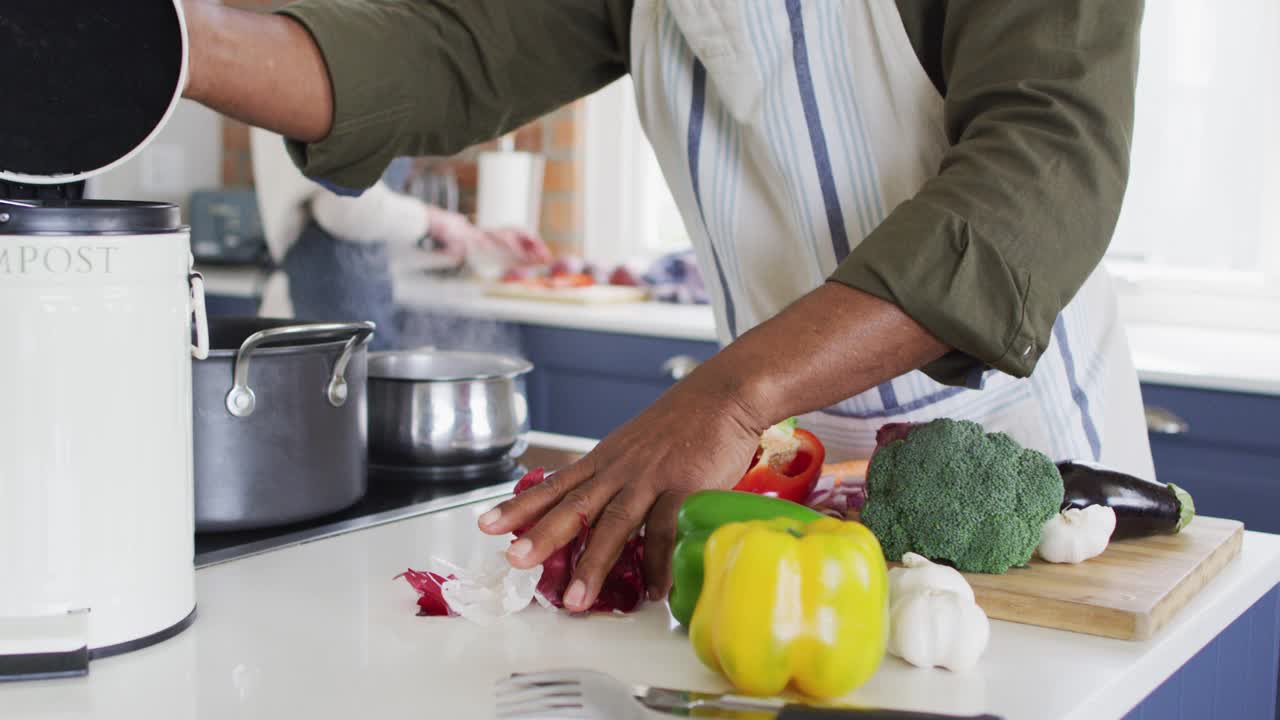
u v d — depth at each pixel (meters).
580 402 2.66
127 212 0.70
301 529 1.02
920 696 0.70
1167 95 2.53
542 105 1.32
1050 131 0.88
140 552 0.74
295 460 1.00
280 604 0.84
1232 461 2.00
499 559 0.85
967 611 0.74
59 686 0.70
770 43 1.11
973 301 0.84
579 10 1.27
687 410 0.83
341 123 1.17
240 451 0.98
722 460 0.82
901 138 1.11
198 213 3.39
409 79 1.21
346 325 1.01
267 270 2.60
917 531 0.89
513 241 2.86
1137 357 2.16
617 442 0.85
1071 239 0.87
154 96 0.79
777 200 1.20
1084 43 0.91
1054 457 1.20
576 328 2.63
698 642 0.71
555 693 0.67
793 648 0.67
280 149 2.47
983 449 0.88
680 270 2.91
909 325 0.84
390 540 1.00
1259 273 2.50
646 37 1.22
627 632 0.80
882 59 1.08
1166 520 0.97
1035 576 0.88
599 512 0.83
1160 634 0.82
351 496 1.05
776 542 0.68
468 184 3.20
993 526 0.87
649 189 3.28
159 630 0.76
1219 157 2.50
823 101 1.12
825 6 1.09
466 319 2.73
